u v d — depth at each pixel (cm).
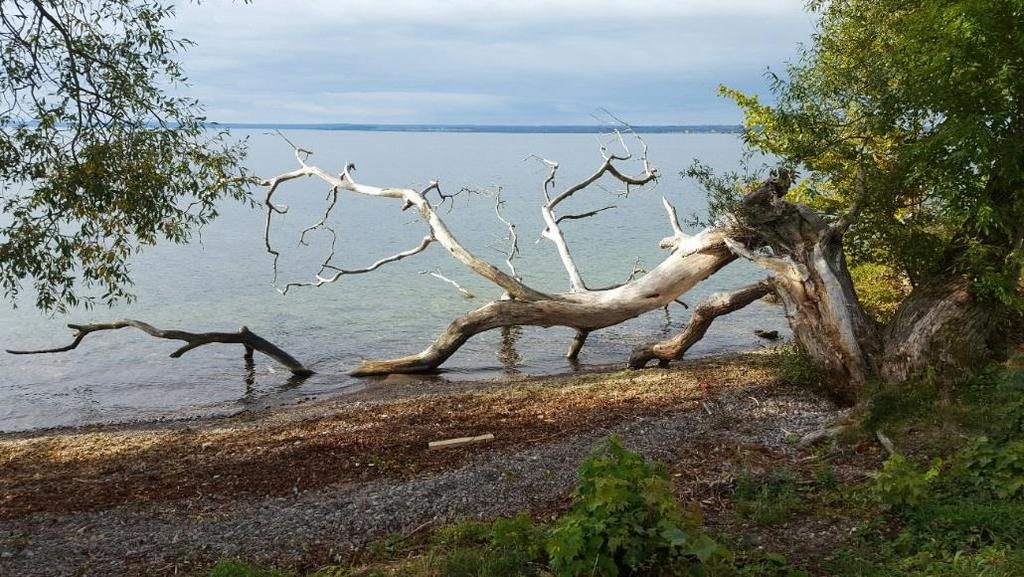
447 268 3416
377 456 1118
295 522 855
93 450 1252
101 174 1066
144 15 1098
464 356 2134
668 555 625
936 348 1197
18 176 1045
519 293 1870
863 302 1758
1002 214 1150
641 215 5106
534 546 662
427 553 742
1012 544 632
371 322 2481
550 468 997
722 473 916
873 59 1408
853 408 1128
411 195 1959
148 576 735
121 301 2775
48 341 2272
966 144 1087
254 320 2511
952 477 791
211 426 1441
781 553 673
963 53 1073
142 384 1883
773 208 1404
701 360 1845
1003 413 965
